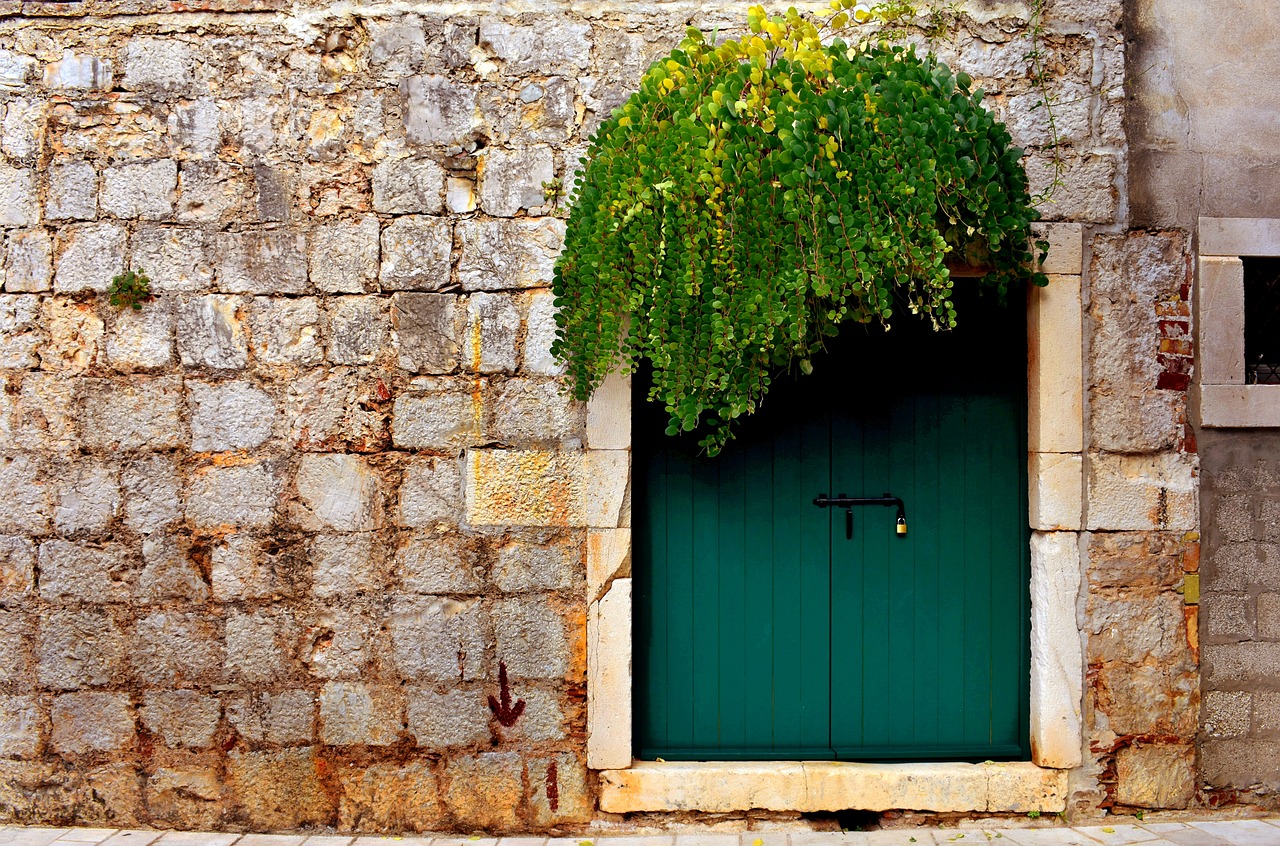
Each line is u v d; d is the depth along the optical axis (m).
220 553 3.05
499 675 3.04
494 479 3.04
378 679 3.04
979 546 3.22
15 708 3.07
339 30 3.08
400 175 3.07
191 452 3.07
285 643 3.05
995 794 3.05
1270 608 3.11
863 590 3.22
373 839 3.00
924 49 3.09
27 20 3.09
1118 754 3.07
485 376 3.06
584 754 3.04
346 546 3.05
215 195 3.08
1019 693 3.20
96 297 3.08
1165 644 3.07
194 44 3.08
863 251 2.48
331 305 3.06
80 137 3.08
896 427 3.22
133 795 3.05
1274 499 3.12
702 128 2.48
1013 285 3.16
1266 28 3.16
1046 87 3.09
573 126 3.07
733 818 3.06
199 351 3.06
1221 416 3.08
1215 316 3.09
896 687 3.21
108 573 3.06
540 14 3.08
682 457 3.21
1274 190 3.14
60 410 3.07
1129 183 3.10
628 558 3.04
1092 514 3.06
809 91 2.48
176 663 3.05
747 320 2.53
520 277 3.05
